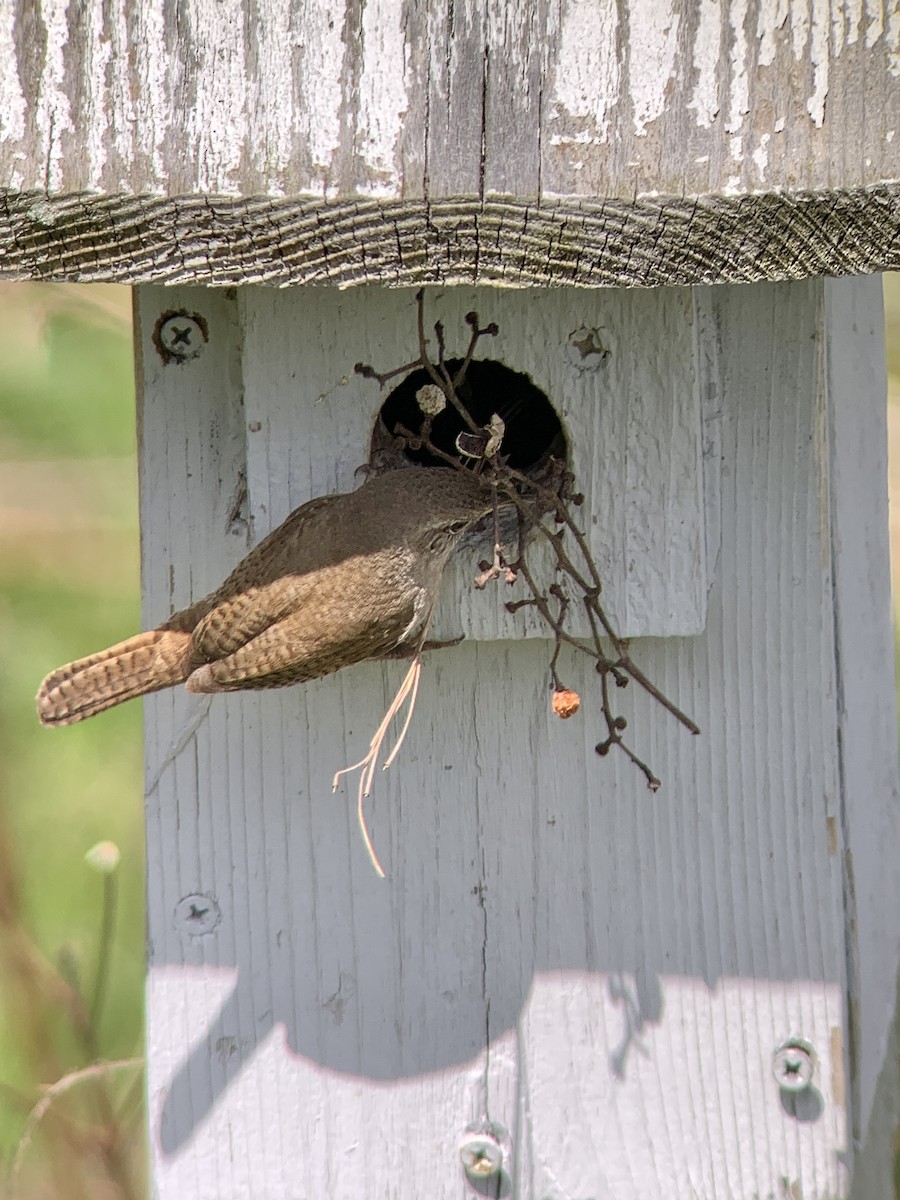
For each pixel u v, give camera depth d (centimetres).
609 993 295
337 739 292
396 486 271
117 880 412
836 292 312
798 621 287
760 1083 294
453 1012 296
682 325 270
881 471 314
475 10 240
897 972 311
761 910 292
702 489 279
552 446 289
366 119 240
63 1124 338
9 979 361
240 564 273
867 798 312
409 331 271
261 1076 296
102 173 239
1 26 243
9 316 471
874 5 237
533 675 291
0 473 481
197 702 293
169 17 243
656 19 239
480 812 293
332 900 295
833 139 235
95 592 471
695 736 290
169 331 286
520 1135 296
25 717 450
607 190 235
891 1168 308
